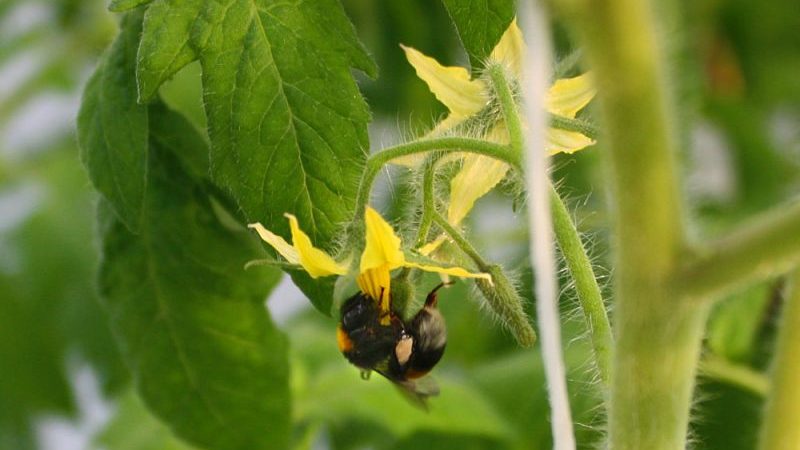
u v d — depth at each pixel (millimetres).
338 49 325
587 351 405
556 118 331
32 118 613
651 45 262
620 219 276
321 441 521
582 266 314
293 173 323
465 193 339
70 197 576
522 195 344
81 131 347
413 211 339
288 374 380
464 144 317
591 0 259
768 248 269
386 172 352
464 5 318
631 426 288
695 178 403
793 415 291
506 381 464
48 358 568
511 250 488
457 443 463
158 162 365
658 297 278
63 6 598
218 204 367
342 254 314
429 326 318
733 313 436
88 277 563
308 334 489
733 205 544
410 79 527
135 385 382
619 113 267
